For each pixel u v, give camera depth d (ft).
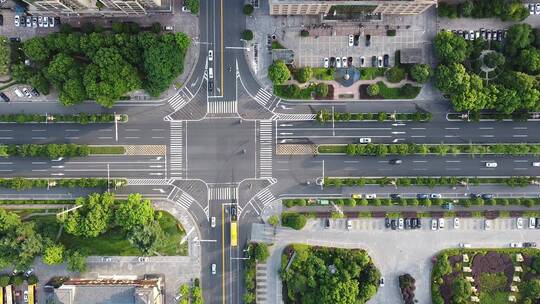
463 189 555.69
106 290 522.47
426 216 553.64
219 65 551.18
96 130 554.87
